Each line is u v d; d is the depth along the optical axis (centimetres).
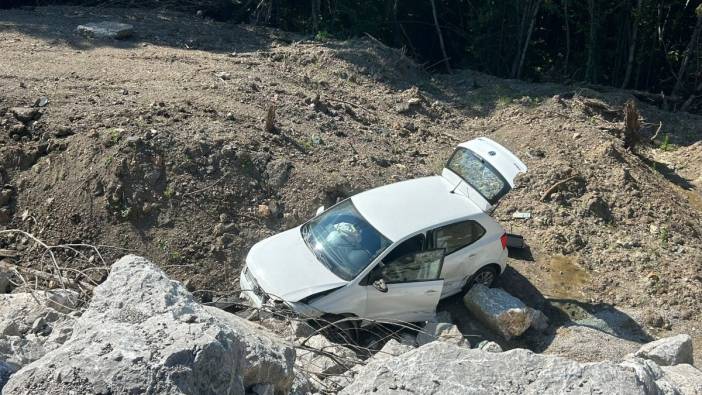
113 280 561
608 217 1273
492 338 995
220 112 1288
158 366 463
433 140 1482
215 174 1145
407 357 575
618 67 2261
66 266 1036
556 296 1090
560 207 1273
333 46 1870
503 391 534
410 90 1673
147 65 1518
